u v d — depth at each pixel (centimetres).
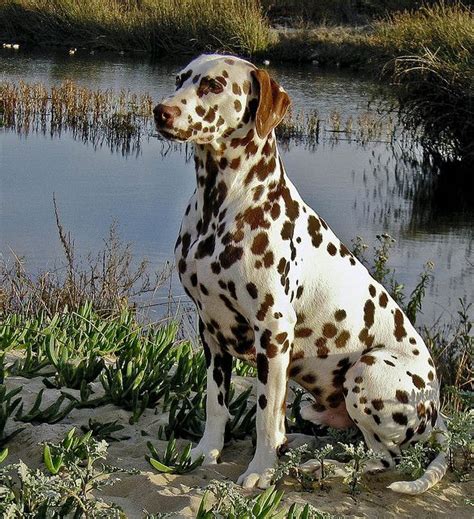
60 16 4256
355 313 565
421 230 1655
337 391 577
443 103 2212
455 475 580
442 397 777
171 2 4144
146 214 1605
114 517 475
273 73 3494
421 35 2356
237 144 532
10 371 731
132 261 1305
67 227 1488
